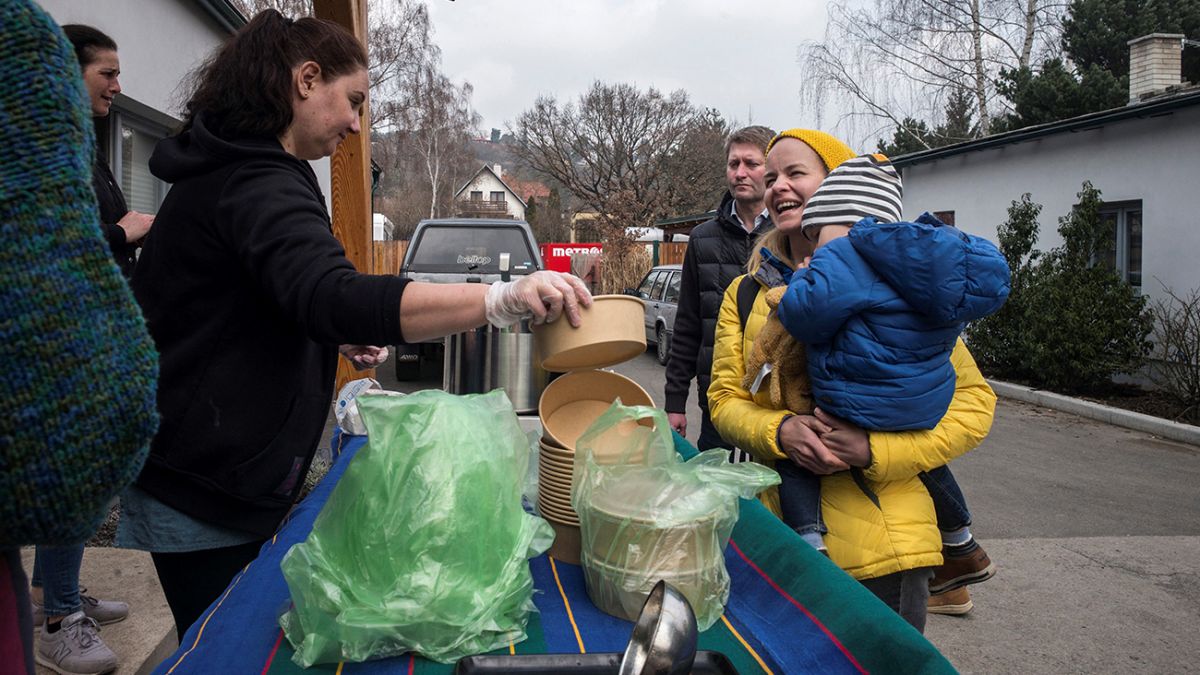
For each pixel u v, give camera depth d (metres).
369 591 1.23
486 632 1.27
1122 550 4.86
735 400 2.22
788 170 2.32
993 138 11.86
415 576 1.22
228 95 1.61
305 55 1.64
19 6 0.77
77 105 0.80
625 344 1.49
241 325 1.59
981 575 2.31
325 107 1.68
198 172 1.56
